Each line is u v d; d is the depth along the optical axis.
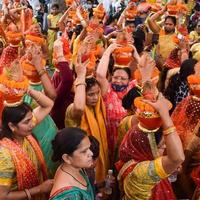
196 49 5.24
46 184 2.56
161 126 2.38
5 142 2.46
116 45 3.77
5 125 2.53
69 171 2.31
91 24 5.24
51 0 11.17
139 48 5.36
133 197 2.41
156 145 2.39
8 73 2.54
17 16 6.07
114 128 3.42
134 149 2.42
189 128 3.00
